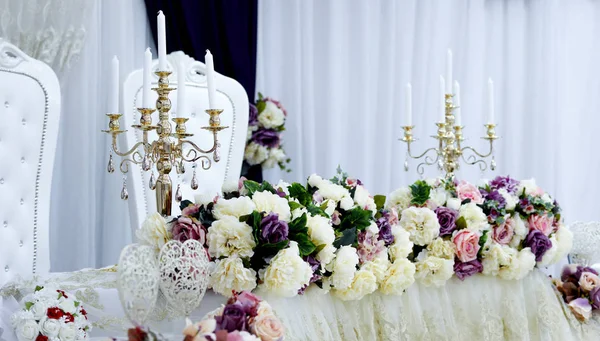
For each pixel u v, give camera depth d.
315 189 2.42
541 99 5.77
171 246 1.85
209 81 2.24
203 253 1.90
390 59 5.22
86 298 2.10
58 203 4.04
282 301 2.10
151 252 1.74
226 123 3.44
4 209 2.87
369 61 5.18
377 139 5.25
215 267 2.06
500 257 2.60
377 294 2.40
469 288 2.62
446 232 2.56
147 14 4.40
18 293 2.21
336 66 5.03
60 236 4.04
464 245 2.54
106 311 2.09
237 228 2.05
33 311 2.03
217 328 1.62
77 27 3.84
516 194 2.79
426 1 5.34
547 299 2.71
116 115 2.37
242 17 4.58
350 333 2.30
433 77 5.40
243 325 1.64
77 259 4.04
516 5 5.73
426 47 5.35
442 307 2.54
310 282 2.22
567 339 2.69
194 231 2.07
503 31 5.73
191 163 3.31
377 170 5.25
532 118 5.77
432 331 2.49
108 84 4.16
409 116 3.26
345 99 5.14
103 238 4.21
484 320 2.60
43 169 2.99
